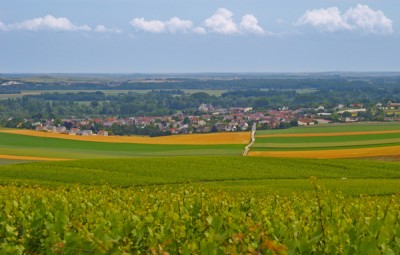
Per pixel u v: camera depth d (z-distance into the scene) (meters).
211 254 10.02
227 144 132.75
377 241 11.05
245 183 64.25
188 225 14.00
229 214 14.91
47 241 12.09
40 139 139.25
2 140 135.38
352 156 102.44
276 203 23.22
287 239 11.61
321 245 11.00
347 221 13.73
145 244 12.30
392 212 16.45
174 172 72.19
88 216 14.95
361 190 55.00
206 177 69.00
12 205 17.34
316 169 78.44
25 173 68.12
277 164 81.56
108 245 9.75
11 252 11.27
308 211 15.72
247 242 10.62
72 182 62.84
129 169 73.69
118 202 22.12
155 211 14.51
